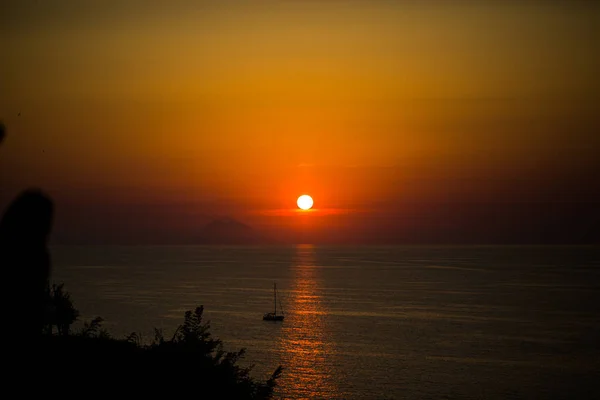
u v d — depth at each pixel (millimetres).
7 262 4242
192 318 11180
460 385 53250
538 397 49375
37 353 6547
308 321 97375
